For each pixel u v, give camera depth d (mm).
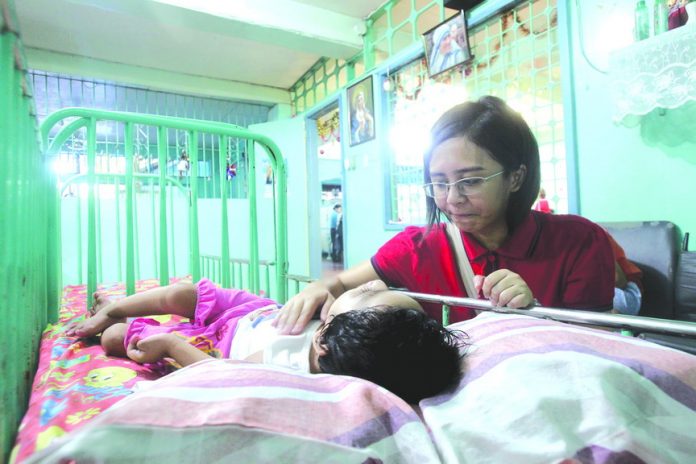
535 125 2182
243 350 863
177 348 816
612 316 608
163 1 2713
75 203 3318
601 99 1785
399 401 472
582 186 1872
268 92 4664
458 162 783
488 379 488
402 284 1029
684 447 402
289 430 379
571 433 395
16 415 644
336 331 640
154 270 3121
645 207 1669
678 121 1558
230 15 2922
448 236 970
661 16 1505
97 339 1118
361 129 3299
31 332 946
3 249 561
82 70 3762
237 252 3752
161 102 4508
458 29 2418
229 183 4719
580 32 1845
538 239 868
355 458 377
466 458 404
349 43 3369
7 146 596
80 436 326
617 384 436
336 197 7836
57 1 2887
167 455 340
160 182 1354
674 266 1434
